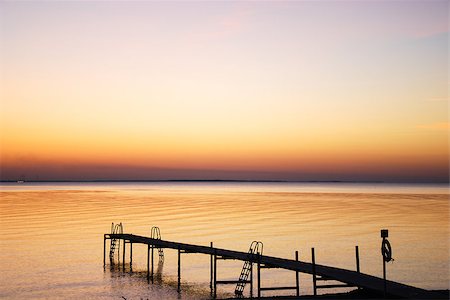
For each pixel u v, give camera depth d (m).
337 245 71.19
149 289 43.59
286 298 33.97
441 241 74.50
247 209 143.25
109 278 48.75
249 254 39.78
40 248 68.12
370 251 65.44
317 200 196.00
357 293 33.53
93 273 51.47
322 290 42.66
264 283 45.91
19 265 55.47
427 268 52.91
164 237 80.56
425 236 80.31
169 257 63.03
